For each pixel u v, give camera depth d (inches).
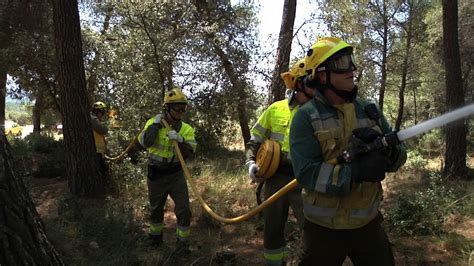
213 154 576.4
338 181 96.0
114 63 542.3
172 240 239.1
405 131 91.4
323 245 105.9
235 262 207.8
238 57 538.3
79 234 203.3
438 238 227.5
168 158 209.9
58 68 317.7
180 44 515.2
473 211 258.2
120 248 196.7
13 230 100.7
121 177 340.2
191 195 323.3
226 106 559.2
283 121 169.6
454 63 434.6
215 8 546.6
